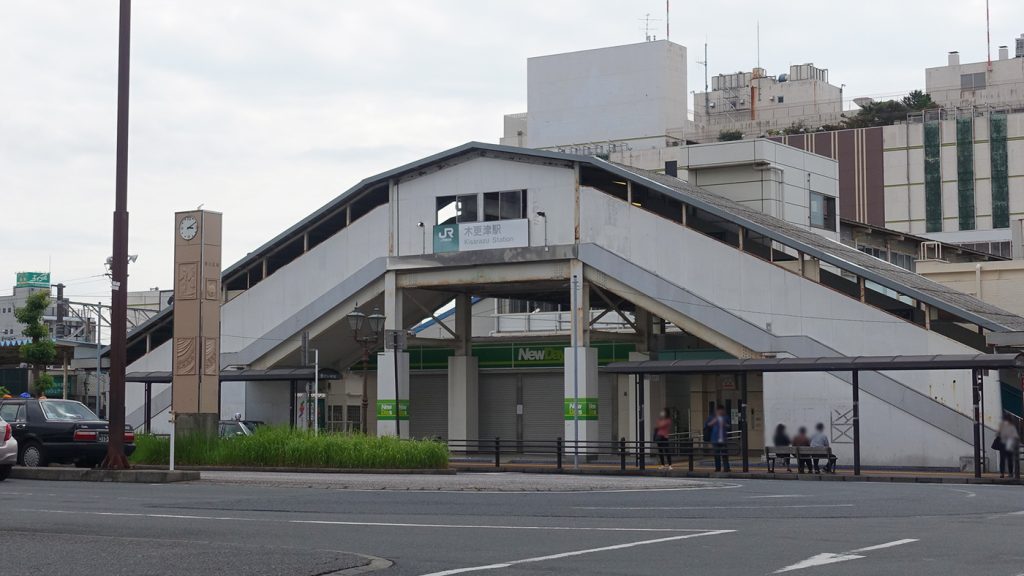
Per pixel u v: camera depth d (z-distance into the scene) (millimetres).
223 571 10234
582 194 48062
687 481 29500
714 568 10930
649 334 52625
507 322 64250
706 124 109188
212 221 36094
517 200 49406
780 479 36156
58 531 13961
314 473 32656
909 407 41062
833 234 60094
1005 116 97750
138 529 14234
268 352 55719
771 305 43938
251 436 35688
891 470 39500
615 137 88438
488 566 10938
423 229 51500
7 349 79125
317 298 54219
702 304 45281
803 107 111312
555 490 22906
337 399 63031
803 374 43062
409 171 51875
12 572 10172
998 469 39375
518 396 56125
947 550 12461
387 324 52156
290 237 55594
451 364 56438
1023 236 60781
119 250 26547
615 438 53344
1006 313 46375
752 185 55312
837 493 24016
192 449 35125
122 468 26391
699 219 47406
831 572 10688
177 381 35844
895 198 100250
